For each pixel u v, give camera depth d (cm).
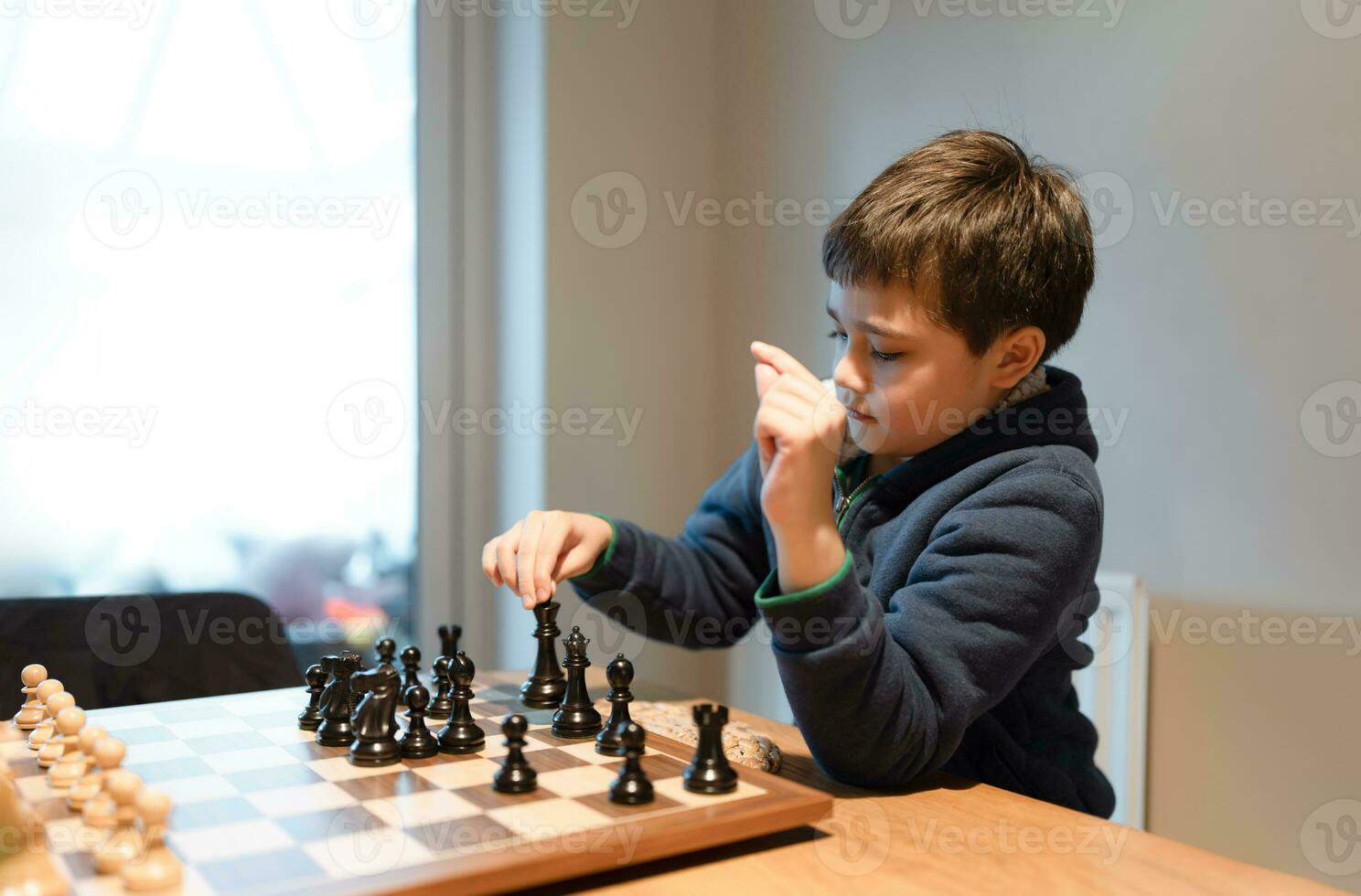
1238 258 134
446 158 196
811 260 188
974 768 105
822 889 65
